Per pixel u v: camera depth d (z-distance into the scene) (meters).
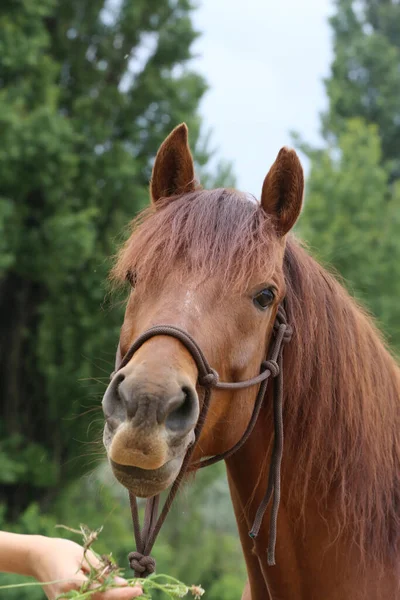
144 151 13.35
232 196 2.31
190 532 11.61
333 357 2.40
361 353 2.46
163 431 1.84
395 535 2.39
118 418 1.87
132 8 13.23
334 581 2.35
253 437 2.39
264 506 2.27
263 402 2.38
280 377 2.30
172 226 2.20
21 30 11.87
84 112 12.59
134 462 1.80
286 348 2.36
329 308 2.46
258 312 2.16
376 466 2.39
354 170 13.77
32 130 10.98
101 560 1.73
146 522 2.11
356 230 12.56
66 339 11.40
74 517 10.84
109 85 13.38
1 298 12.62
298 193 2.29
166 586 1.87
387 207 14.06
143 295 2.13
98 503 11.43
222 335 2.08
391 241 12.69
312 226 12.75
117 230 11.94
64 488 11.61
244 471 2.43
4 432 12.05
